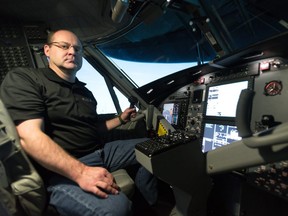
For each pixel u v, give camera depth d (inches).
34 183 40.7
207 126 76.2
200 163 47.5
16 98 49.5
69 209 42.7
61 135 56.8
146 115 89.0
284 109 54.2
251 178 55.1
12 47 82.1
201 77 86.7
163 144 45.9
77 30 94.7
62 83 59.9
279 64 58.0
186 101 90.0
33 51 87.1
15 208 41.4
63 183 45.6
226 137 67.9
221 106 72.9
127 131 93.0
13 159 38.9
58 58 61.0
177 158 45.0
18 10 80.6
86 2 76.5
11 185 39.8
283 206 61.7
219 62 70.1
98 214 40.2
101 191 42.6
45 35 89.6
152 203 64.9
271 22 81.6
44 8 80.0
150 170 44.0
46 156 43.1
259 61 63.9
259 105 60.0
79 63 64.6
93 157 58.0
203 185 49.3
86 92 68.2
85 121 61.2
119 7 62.0
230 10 85.7
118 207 41.9
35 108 49.8
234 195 62.3
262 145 27.5
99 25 91.9
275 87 57.1
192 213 50.6
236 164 39.7
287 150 30.4
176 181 45.9
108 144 67.2
